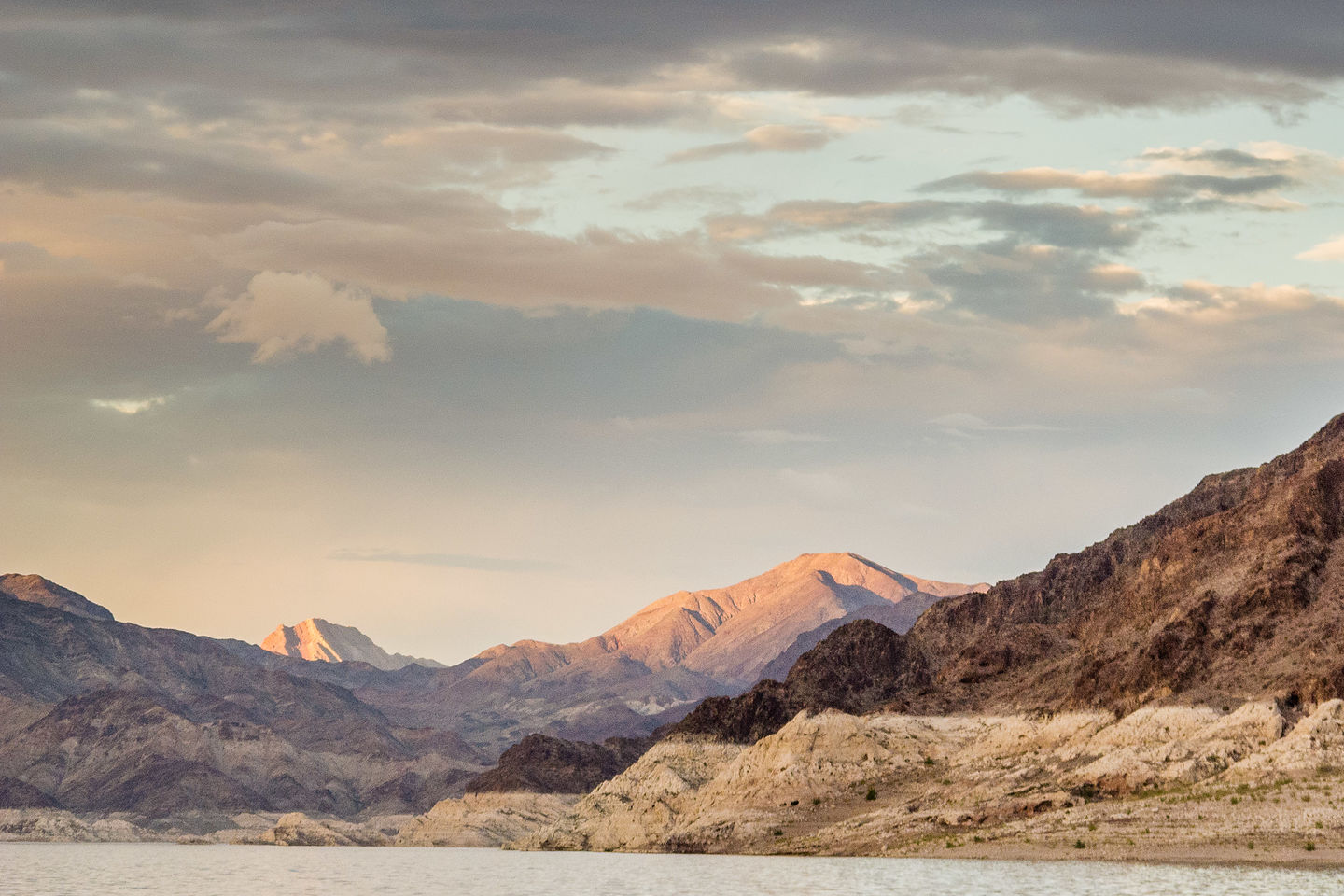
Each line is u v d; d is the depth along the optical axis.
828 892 185.00
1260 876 182.62
